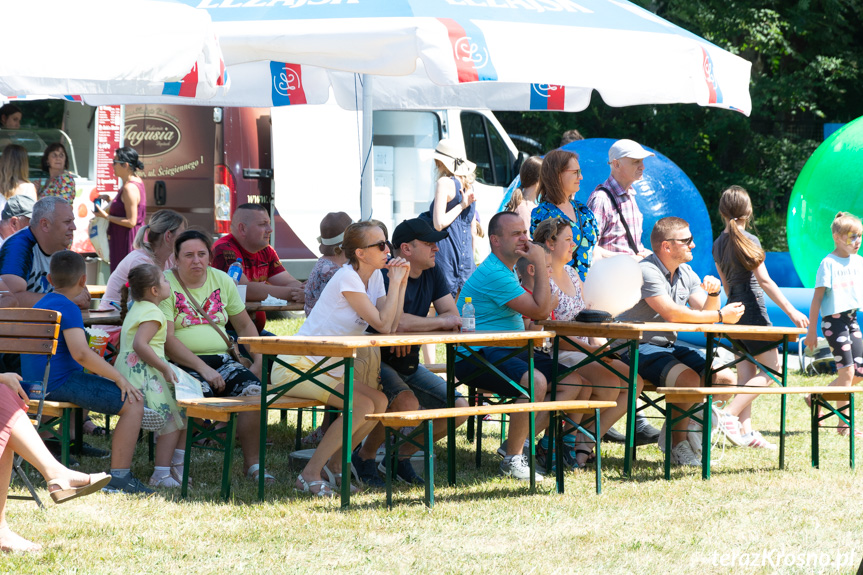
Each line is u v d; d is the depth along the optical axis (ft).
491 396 38.17
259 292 41.75
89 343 35.73
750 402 40.24
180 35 29.68
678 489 32.40
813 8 119.85
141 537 25.84
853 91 123.65
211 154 66.69
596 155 60.90
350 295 30.68
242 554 24.71
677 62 34.60
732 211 41.91
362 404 30.50
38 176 64.13
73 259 31.22
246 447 33.55
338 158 71.26
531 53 32.37
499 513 28.89
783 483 33.42
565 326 33.14
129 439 31.12
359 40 32.55
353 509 29.01
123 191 57.67
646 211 59.36
